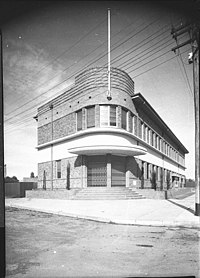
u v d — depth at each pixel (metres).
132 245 5.84
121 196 17.59
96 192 17.86
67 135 21.64
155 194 20.20
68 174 21.05
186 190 30.86
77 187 19.91
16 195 25.06
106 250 5.41
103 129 18.70
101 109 19.47
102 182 19.16
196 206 10.32
